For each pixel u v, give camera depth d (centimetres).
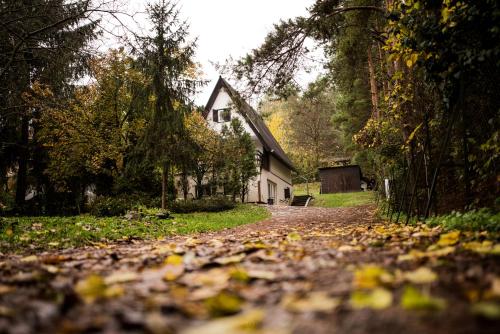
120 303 171
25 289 213
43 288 211
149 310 157
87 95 1777
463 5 471
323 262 257
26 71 1120
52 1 980
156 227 968
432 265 222
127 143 1973
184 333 121
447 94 585
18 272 295
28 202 2066
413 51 578
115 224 960
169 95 1659
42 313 152
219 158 2272
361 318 138
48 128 1859
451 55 536
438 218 538
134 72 1705
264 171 2828
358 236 488
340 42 1255
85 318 147
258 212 1838
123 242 648
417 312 137
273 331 123
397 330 125
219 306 152
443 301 138
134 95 1673
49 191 2202
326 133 4981
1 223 820
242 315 149
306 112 4828
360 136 1502
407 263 241
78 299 173
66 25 1045
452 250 251
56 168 1978
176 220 1207
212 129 2416
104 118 1936
